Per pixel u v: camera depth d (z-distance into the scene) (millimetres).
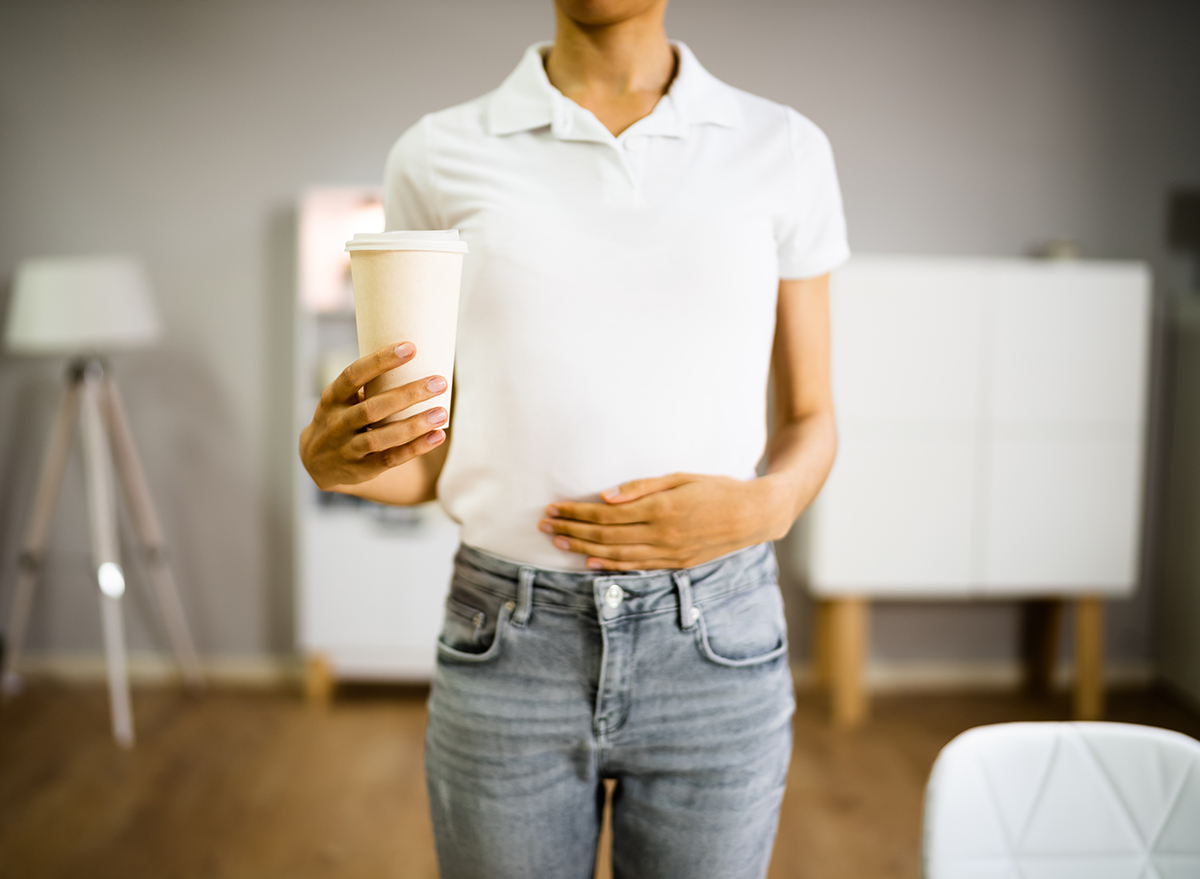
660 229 855
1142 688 3695
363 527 3357
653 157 873
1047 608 3602
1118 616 3715
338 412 716
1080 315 3160
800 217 922
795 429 989
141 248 3619
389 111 3549
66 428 3393
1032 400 3182
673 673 865
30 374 3656
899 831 2504
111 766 2904
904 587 3225
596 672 859
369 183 3574
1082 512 3215
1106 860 904
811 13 3508
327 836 2467
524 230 855
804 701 3482
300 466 3373
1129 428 3197
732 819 888
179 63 3557
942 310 3146
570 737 873
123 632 3713
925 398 3170
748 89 3533
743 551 904
